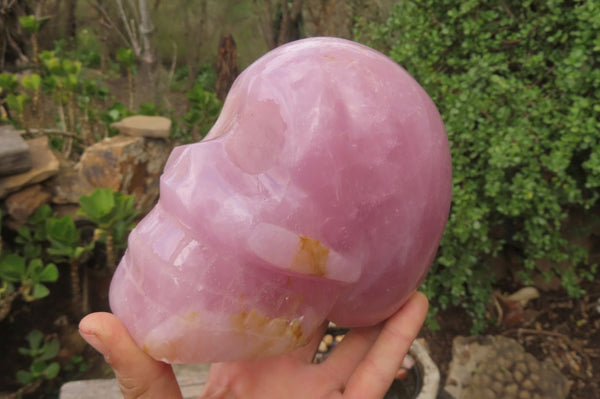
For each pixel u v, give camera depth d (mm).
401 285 224
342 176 195
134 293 196
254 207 188
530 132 555
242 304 191
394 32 797
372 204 204
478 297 645
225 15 1852
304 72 201
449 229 593
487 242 618
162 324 190
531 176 542
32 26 1031
